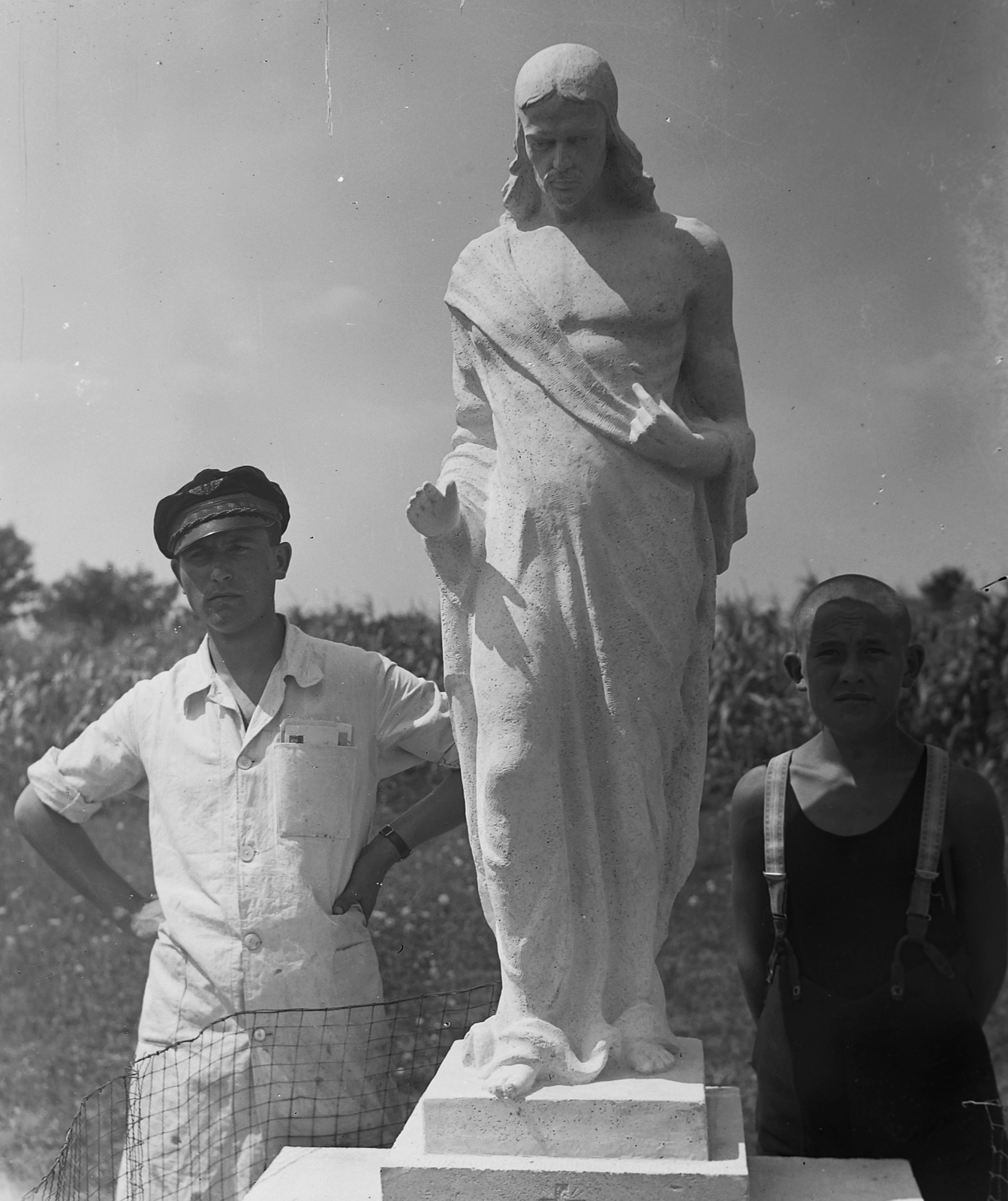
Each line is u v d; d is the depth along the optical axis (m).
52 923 6.53
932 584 6.57
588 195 2.77
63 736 7.91
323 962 3.33
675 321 2.73
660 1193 2.41
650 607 2.65
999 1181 2.81
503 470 2.71
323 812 3.37
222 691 3.44
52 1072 5.82
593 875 2.67
